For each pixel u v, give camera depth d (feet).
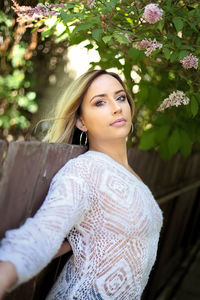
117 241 4.68
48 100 10.12
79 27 5.47
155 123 8.58
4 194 3.90
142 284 5.17
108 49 7.45
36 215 3.99
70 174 4.56
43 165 4.55
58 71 10.54
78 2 6.09
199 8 6.24
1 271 3.28
